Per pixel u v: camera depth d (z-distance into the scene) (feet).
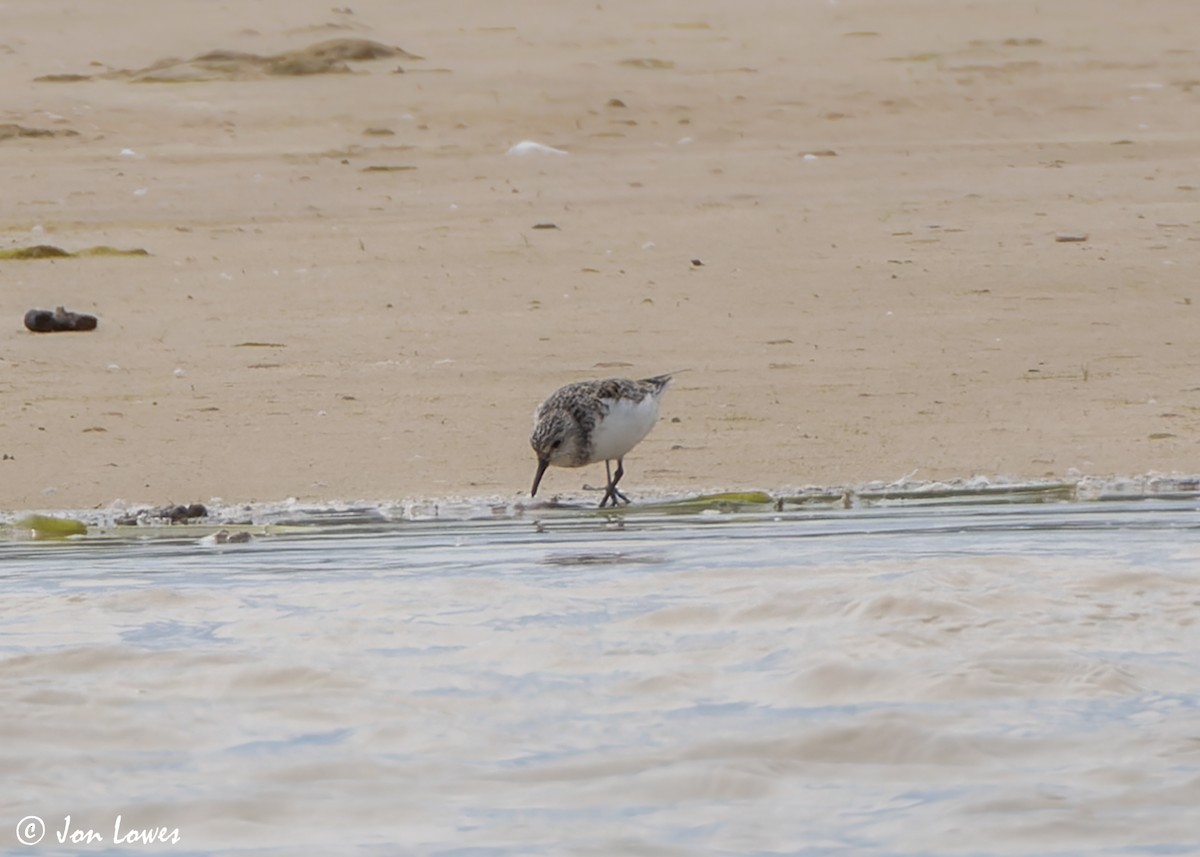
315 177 109.50
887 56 158.10
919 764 20.81
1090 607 27.73
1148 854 18.03
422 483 47.47
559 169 112.16
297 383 58.75
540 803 19.75
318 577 32.94
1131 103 136.67
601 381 46.47
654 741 21.70
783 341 64.64
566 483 47.62
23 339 65.82
